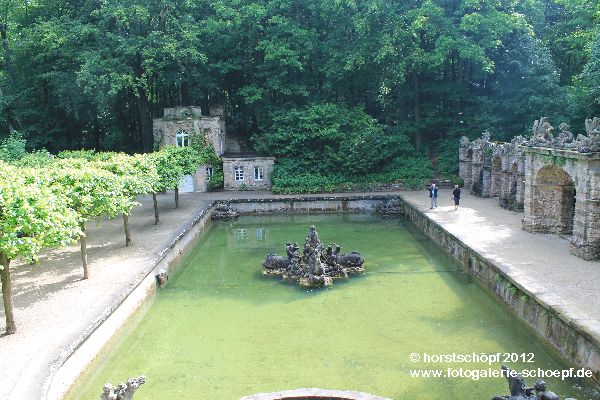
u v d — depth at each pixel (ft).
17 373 53.11
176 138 182.80
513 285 74.38
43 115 195.83
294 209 164.35
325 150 181.98
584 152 82.69
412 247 116.06
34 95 196.85
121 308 74.43
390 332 70.49
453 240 103.65
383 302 81.97
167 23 178.60
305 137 181.57
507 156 130.82
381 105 203.21
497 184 148.25
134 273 86.63
